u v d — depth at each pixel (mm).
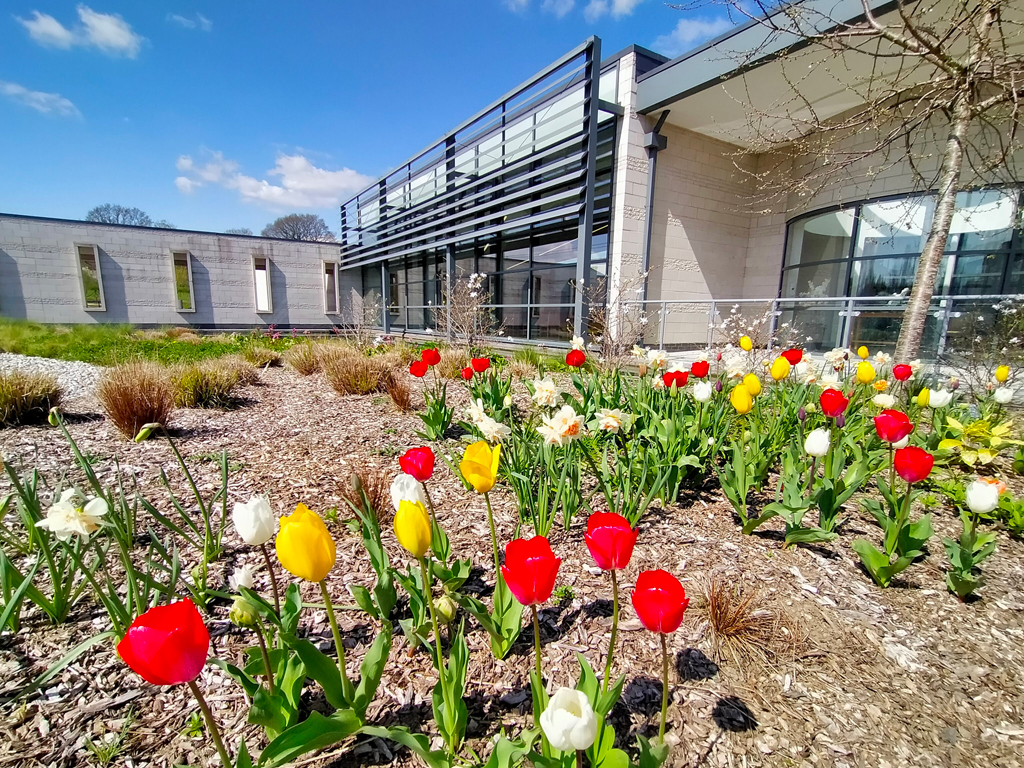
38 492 2711
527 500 2484
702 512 2660
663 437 2773
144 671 792
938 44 3781
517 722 1338
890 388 4398
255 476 3154
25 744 1233
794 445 2953
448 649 1626
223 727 1310
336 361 6965
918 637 1720
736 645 1652
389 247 17000
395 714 1371
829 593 1950
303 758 1239
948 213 4301
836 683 1511
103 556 1592
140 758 1215
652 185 9430
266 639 1617
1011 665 1598
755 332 7562
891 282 8617
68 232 16750
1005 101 4066
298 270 21219
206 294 19297
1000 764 1256
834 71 7336
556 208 9969
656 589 899
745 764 1240
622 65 9203
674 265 10211
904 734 1340
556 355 9391
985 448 3314
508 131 11234
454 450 3480
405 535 1060
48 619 1698
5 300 16016
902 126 4488
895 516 2197
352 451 3697
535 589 942
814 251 9953
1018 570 2150
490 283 12734
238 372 6645
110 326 16078
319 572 1037
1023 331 4664
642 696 1436
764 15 4281
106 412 4391
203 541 2291
